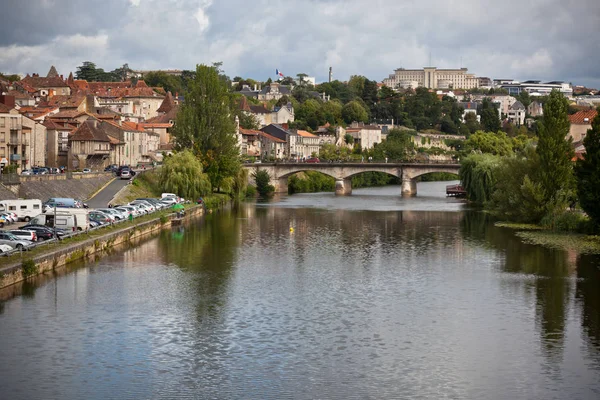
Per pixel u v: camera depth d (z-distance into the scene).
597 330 82.75
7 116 177.88
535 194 156.75
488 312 89.81
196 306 91.56
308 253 128.62
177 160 192.12
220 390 66.31
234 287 101.56
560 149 155.88
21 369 70.12
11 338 78.00
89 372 69.75
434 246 136.00
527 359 74.12
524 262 118.75
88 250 115.12
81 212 121.62
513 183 165.62
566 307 91.81
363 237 148.50
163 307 90.75
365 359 73.81
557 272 110.88
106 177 190.00
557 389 67.19
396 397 65.31
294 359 73.75
